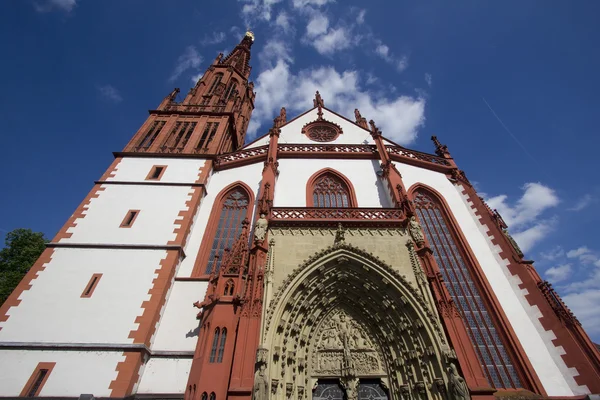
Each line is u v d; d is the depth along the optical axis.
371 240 20.75
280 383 15.38
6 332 17.69
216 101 42.12
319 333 18.94
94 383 16.11
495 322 20.53
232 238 25.23
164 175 28.66
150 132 34.41
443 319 16.95
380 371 17.70
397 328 18.11
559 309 19.62
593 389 16.84
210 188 29.25
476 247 24.33
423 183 29.11
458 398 14.29
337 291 20.02
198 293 21.22
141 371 17.53
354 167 30.03
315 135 35.50
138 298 19.64
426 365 16.31
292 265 19.09
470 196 27.95
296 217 22.17
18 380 16.09
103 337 17.83
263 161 30.62
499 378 18.39
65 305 19.03
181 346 18.83
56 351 17.20
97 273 20.75
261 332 15.88
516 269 22.38
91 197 25.88
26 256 37.59
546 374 18.03
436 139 36.00
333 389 17.27
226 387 14.28
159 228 23.91
